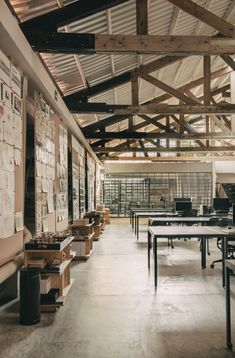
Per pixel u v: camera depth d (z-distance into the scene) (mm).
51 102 5152
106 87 7207
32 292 3244
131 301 3951
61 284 3883
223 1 6344
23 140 3824
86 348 2729
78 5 4215
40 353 2641
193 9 4711
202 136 10211
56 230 5402
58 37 4203
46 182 4750
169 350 2695
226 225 6480
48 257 3865
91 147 11734
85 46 4242
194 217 8594
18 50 3389
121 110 7090
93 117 9695
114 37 4289
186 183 17875
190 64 8773
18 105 3604
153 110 7129
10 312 3566
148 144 17953
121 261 6438
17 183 3559
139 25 4754
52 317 3432
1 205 3051
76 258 6523
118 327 3166
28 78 4168
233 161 18453
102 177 17875
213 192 17641
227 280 2803
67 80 6312
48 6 4172
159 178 17984
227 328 2768
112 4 4281
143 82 8422
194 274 5348
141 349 2711
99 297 4109
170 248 8094
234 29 4621
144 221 16250
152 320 3346
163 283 4777
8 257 3273
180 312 3578
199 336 2969
